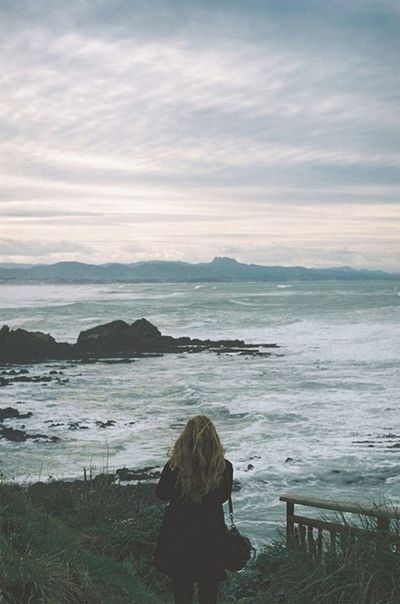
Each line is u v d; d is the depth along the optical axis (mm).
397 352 41031
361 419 22547
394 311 74312
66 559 5520
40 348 46469
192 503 4379
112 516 8688
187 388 29516
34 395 29859
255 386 30266
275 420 22656
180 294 157625
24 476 16219
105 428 22156
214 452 4355
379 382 30359
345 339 49844
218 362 40875
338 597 4984
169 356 45125
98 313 88500
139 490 13742
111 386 32062
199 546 4332
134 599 5766
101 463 17562
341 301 100312
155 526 8203
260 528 12445
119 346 49094
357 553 5168
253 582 6430
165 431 21484
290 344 49344
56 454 18641
